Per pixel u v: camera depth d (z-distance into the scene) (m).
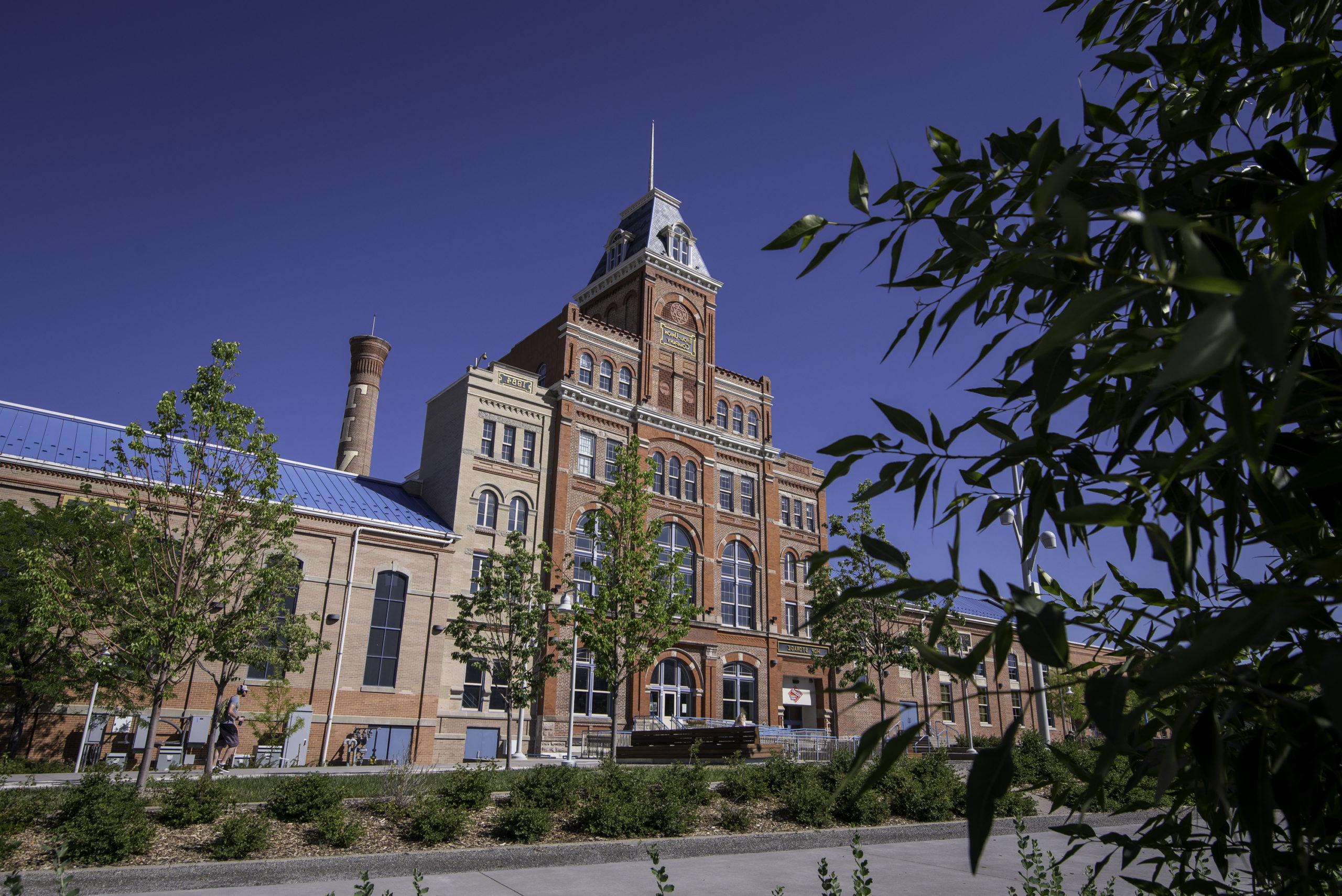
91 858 9.74
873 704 43.84
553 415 39.25
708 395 45.75
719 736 23.69
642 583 28.50
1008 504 1.95
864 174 2.06
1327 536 1.62
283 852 10.76
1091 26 2.83
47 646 21.97
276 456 18.34
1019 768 16.48
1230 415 1.04
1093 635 2.15
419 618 32.09
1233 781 1.86
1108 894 4.85
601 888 10.02
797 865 11.88
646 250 45.25
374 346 49.12
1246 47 2.08
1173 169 1.91
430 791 13.26
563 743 33.47
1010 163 2.10
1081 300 1.09
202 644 16.50
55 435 27.72
